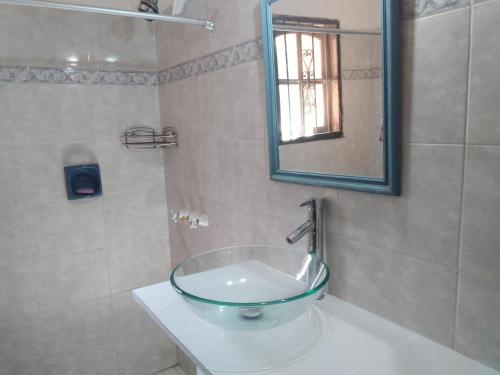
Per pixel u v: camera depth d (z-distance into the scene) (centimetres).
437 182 94
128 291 227
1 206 186
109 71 206
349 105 111
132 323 229
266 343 103
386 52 98
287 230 143
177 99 203
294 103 129
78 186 201
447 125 90
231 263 148
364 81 106
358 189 111
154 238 232
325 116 119
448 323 97
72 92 198
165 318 118
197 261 139
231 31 156
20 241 193
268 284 136
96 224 212
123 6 206
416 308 104
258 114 149
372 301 116
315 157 125
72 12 194
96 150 208
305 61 122
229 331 109
